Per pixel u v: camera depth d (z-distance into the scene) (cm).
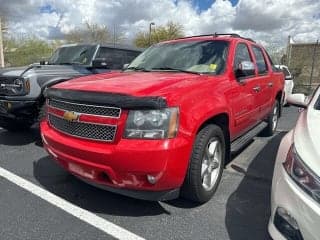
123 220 340
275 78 646
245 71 435
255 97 512
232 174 471
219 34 511
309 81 2028
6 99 575
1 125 662
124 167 304
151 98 303
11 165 489
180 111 314
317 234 224
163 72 427
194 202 373
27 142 611
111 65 775
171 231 323
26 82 567
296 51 2136
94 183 342
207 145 357
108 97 314
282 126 832
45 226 326
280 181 257
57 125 368
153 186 310
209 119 363
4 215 345
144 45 4188
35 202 374
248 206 375
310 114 324
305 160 245
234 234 320
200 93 351
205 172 366
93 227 326
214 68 427
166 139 304
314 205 227
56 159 367
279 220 252
